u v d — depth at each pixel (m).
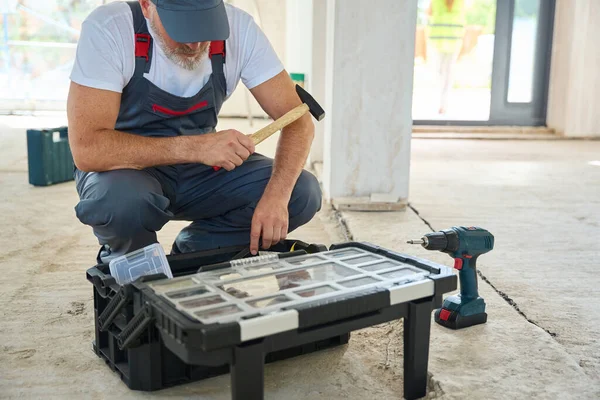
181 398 1.48
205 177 1.95
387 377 1.60
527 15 6.51
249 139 1.67
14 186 3.89
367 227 2.96
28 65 7.55
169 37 1.64
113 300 1.46
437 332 1.78
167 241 2.84
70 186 3.95
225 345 1.11
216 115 1.94
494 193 3.83
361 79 3.26
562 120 6.57
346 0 3.16
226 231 2.04
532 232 2.94
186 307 1.22
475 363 1.59
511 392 1.46
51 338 1.80
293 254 1.58
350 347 1.76
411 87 3.28
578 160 5.16
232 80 1.91
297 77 4.71
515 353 1.65
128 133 1.73
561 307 2.01
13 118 7.10
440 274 1.42
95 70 1.65
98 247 2.70
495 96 6.70
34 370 1.61
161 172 1.92
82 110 1.65
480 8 6.50
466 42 6.58
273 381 1.57
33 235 2.87
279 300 1.27
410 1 3.17
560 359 1.62
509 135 6.52
